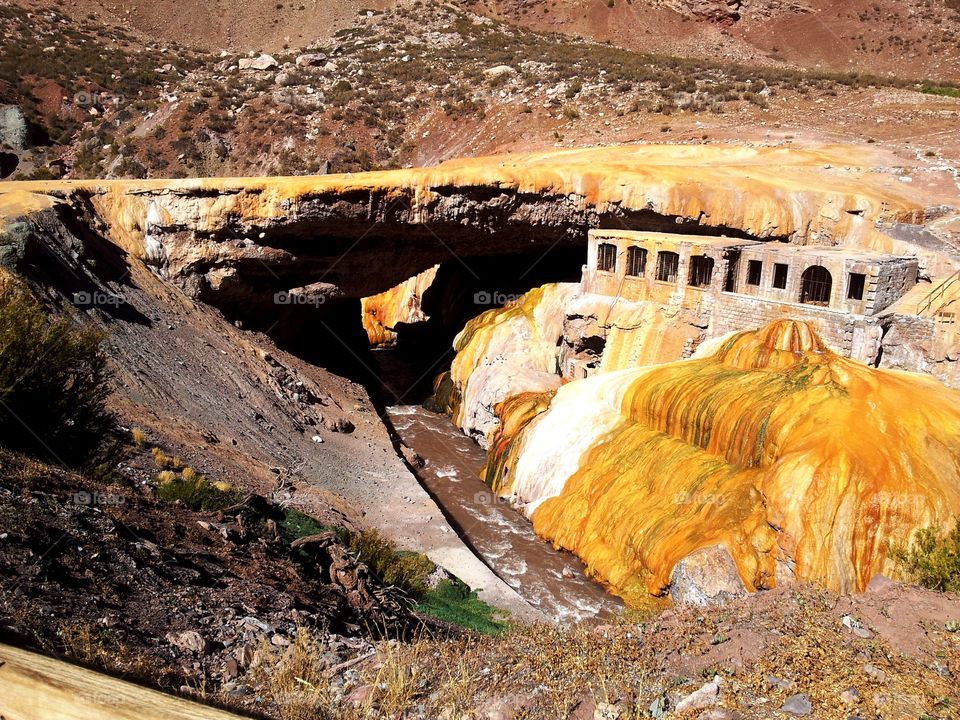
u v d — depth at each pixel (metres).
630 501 24.22
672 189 33.78
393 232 37.72
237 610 9.93
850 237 31.72
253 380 31.36
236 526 14.51
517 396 34.03
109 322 27.19
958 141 44.94
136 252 35.16
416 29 91.31
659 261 32.06
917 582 11.63
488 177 35.62
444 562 22.14
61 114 65.12
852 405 20.77
